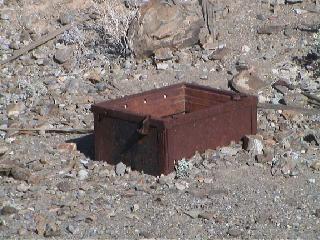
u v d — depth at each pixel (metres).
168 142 18.67
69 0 29.81
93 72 26.05
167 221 16.95
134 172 19.12
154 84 25.25
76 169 19.56
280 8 28.73
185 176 18.73
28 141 21.58
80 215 17.16
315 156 20.06
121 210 17.44
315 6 28.72
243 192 18.19
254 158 19.69
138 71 26.00
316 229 16.61
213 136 19.67
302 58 26.14
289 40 27.03
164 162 18.69
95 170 19.39
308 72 25.47
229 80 25.16
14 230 16.58
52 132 22.11
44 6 29.75
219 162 19.34
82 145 21.19
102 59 26.83
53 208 17.56
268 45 26.84
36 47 27.77
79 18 29.02
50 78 25.95
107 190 18.38
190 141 19.19
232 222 16.89
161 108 20.86
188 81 25.28
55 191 18.44
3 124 22.77
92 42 27.80
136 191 18.30
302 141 20.89
